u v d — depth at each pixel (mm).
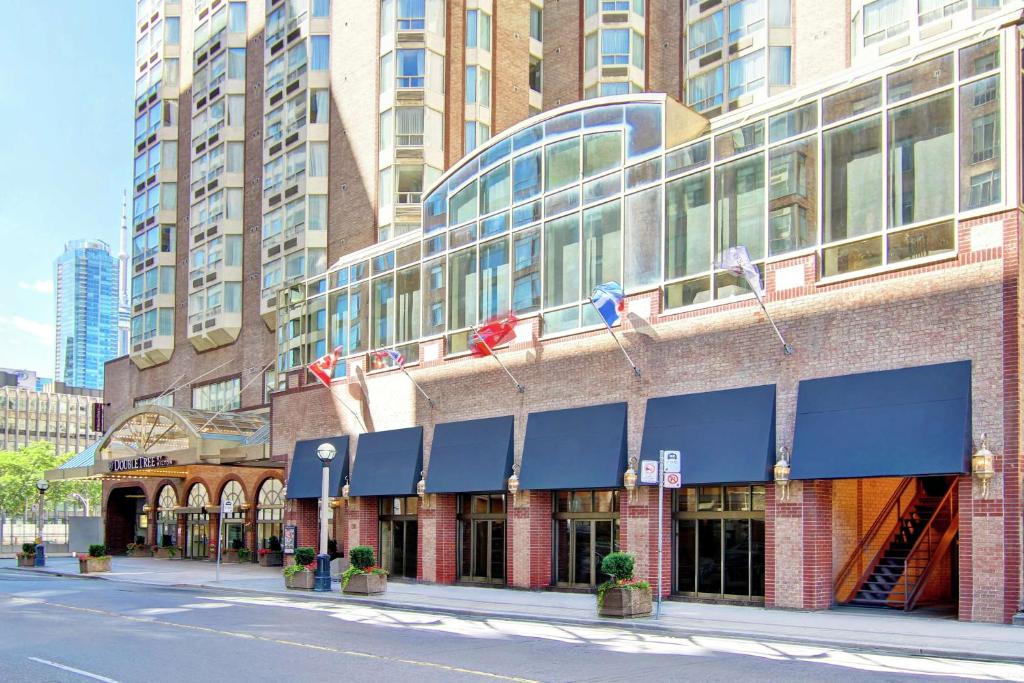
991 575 17719
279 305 41969
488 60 48719
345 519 35281
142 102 68438
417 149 46031
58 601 25453
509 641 16375
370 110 47969
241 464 43281
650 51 48812
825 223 21453
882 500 23250
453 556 30531
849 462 19672
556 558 27391
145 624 19328
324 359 35469
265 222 53625
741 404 22219
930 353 19156
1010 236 18250
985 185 18781
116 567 43812
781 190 22422
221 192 58219
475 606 22344
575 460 25719
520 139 29766
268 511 48031
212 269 58031
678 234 24734
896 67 20500
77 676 12617
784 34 41062
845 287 20766
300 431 38062
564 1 51000
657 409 24141
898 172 20250
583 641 16406
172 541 56812
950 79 19578
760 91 41219
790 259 21891
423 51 46938
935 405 18703
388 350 33188
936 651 14305
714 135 24125
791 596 20797
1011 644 14766
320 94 51438
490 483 28094
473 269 31047
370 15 48969
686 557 23734
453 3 48062
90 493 126500
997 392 18047
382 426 33781
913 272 19641
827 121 21703
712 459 22328
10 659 14273
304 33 52500
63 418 178250
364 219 47375
